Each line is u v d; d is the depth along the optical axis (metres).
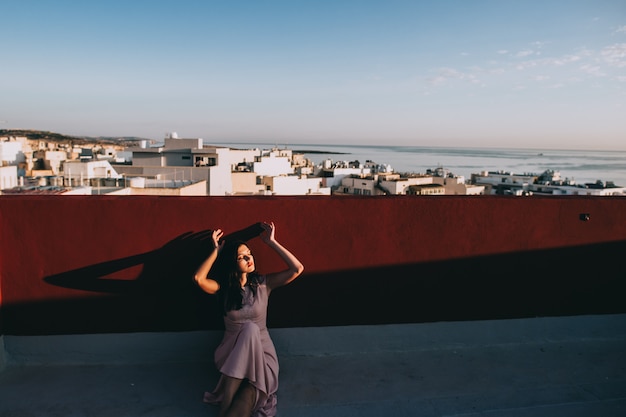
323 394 3.65
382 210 4.19
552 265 4.46
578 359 4.24
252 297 3.62
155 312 4.06
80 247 3.95
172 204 3.97
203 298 4.07
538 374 3.98
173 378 3.85
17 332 4.00
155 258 4.00
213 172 44.94
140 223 3.97
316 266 4.16
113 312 4.04
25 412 3.36
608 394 3.69
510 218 4.35
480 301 4.40
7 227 3.90
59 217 3.91
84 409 3.41
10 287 3.95
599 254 4.52
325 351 4.26
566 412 3.43
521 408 3.47
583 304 4.56
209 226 4.01
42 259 3.94
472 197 4.30
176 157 47.91
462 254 4.32
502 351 4.37
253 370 3.32
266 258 4.09
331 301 4.22
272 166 74.69
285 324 4.21
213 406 3.48
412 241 4.25
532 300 4.48
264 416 3.33
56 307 3.99
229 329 3.62
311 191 64.19
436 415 3.41
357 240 4.18
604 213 4.48
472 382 3.85
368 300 4.26
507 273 4.40
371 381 3.84
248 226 4.04
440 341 4.38
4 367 3.98
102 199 3.93
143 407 3.45
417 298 4.31
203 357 4.14
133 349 4.07
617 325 4.63
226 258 3.71
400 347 4.34
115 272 3.99
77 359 4.05
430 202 4.24
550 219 4.41
